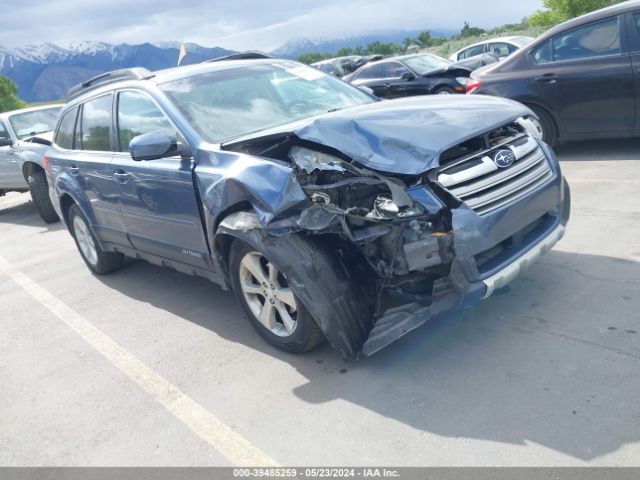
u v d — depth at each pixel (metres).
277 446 2.89
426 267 3.06
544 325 3.52
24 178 9.46
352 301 3.29
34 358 4.40
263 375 3.56
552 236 3.53
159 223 4.44
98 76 5.44
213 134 4.00
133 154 3.79
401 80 12.84
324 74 5.08
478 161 3.26
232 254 3.78
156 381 3.74
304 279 3.21
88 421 3.42
